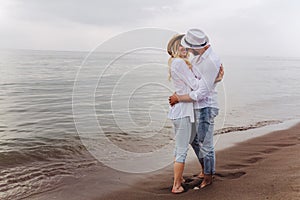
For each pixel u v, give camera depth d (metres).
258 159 4.79
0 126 7.15
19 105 9.98
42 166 4.64
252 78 21.95
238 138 6.45
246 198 3.11
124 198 3.46
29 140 6.00
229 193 3.29
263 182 3.48
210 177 3.56
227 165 4.46
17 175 4.27
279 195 3.04
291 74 29.44
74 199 3.49
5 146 5.55
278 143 6.03
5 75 19.66
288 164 4.16
